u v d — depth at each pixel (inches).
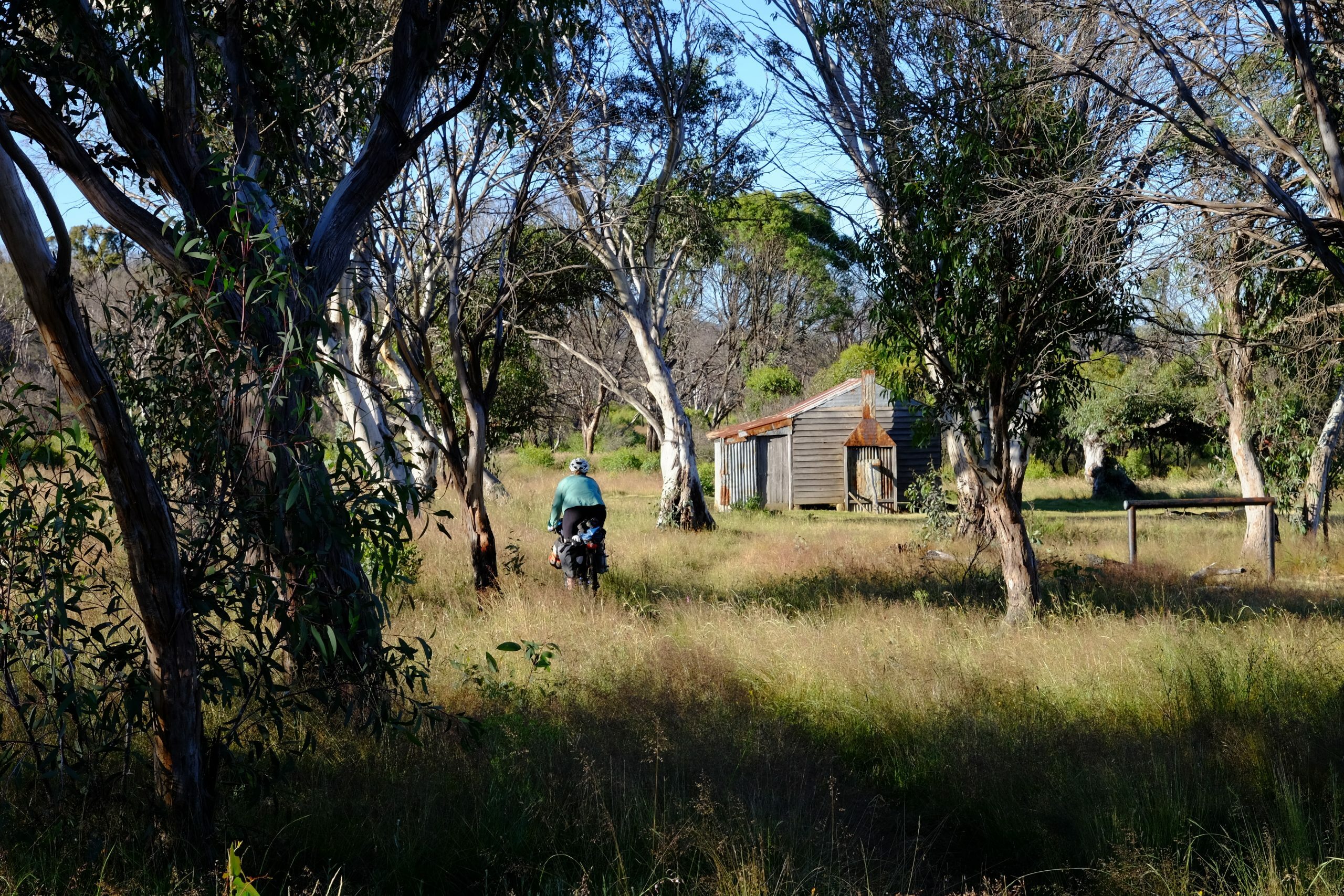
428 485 725.9
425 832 161.5
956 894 158.7
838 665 278.1
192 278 167.2
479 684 247.8
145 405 171.9
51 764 152.5
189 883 136.8
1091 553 682.8
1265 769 195.2
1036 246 337.7
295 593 163.6
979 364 387.5
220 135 302.8
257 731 195.6
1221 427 796.6
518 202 445.4
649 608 402.9
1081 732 220.7
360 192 257.1
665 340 1722.4
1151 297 353.1
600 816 165.3
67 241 131.3
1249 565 619.2
